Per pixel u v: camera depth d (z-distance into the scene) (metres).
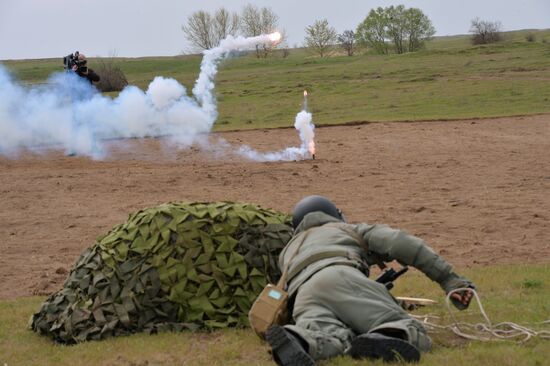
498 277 7.78
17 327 6.79
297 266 5.54
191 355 5.64
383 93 38.41
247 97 40.03
